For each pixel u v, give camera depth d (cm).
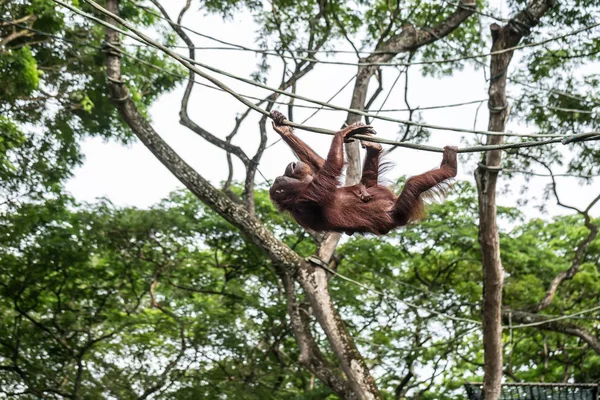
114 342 2000
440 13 1950
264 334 2084
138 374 1905
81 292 2002
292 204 829
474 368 2352
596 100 1828
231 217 1628
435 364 2169
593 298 2256
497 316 1450
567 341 2420
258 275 2114
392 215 823
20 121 1750
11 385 1873
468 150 790
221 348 1920
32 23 1647
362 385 1602
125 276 2044
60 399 1888
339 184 795
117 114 1808
